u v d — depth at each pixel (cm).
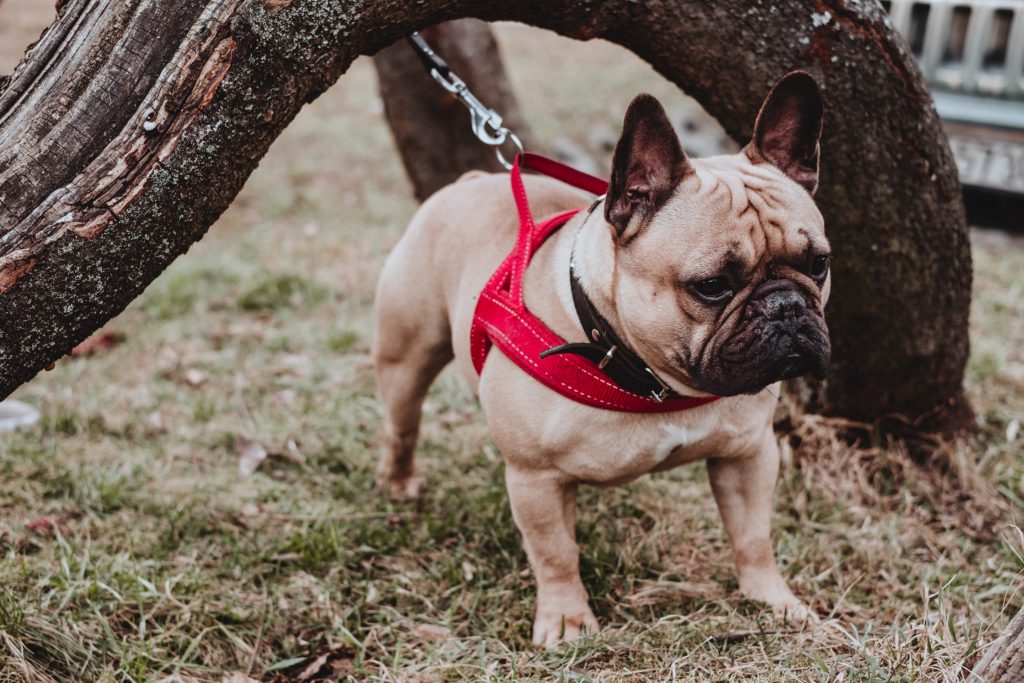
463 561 127
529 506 114
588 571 125
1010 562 124
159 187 103
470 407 157
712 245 103
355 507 136
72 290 102
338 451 147
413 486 139
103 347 172
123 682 110
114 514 132
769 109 110
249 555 127
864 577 123
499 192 125
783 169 111
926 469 137
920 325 133
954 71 205
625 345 109
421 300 127
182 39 102
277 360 169
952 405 139
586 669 111
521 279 114
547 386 110
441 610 121
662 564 126
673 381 108
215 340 177
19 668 106
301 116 328
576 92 322
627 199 106
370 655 117
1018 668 97
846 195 127
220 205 106
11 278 101
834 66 122
